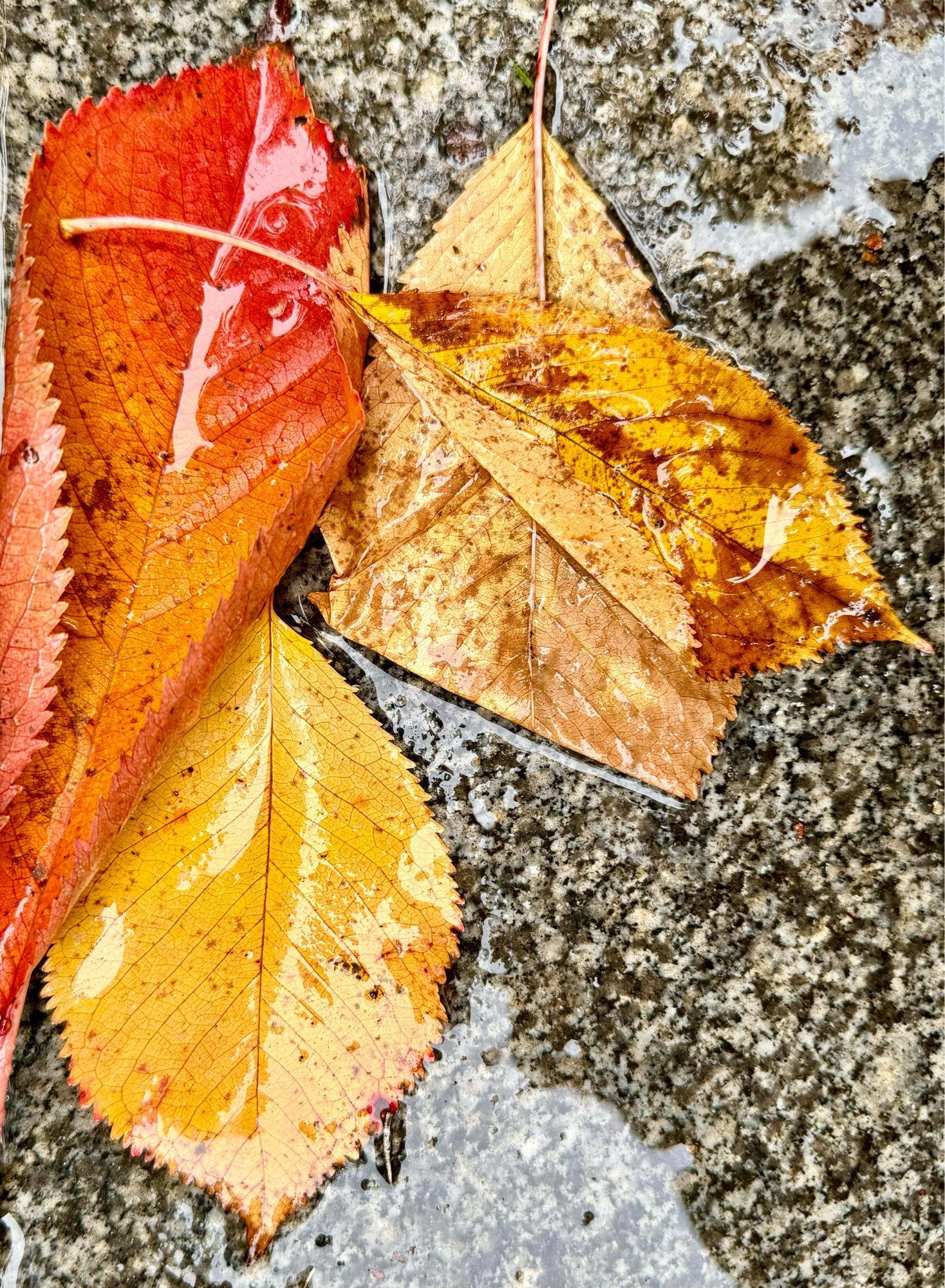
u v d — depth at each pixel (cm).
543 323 28
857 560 28
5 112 29
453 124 29
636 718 29
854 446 30
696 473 28
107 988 28
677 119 29
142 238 27
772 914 30
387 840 28
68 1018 28
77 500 27
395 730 30
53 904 27
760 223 29
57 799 27
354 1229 29
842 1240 29
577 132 29
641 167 29
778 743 30
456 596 29
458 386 28
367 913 28
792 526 28
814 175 29
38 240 27
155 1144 28
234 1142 28
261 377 28
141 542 28
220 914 28
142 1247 29
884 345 29
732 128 29
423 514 28
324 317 28
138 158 27
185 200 28
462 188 29
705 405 28
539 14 29
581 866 29
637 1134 29
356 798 28
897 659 30
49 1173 29
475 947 29
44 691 27
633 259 29
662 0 29
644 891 30
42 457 27
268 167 28
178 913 28
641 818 30
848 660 30
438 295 28
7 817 27
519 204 28
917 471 30
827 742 30
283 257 27
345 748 28
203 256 28
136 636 28
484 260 28
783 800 30
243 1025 28
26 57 29
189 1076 28
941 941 30
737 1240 29
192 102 27
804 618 28
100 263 27
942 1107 29
